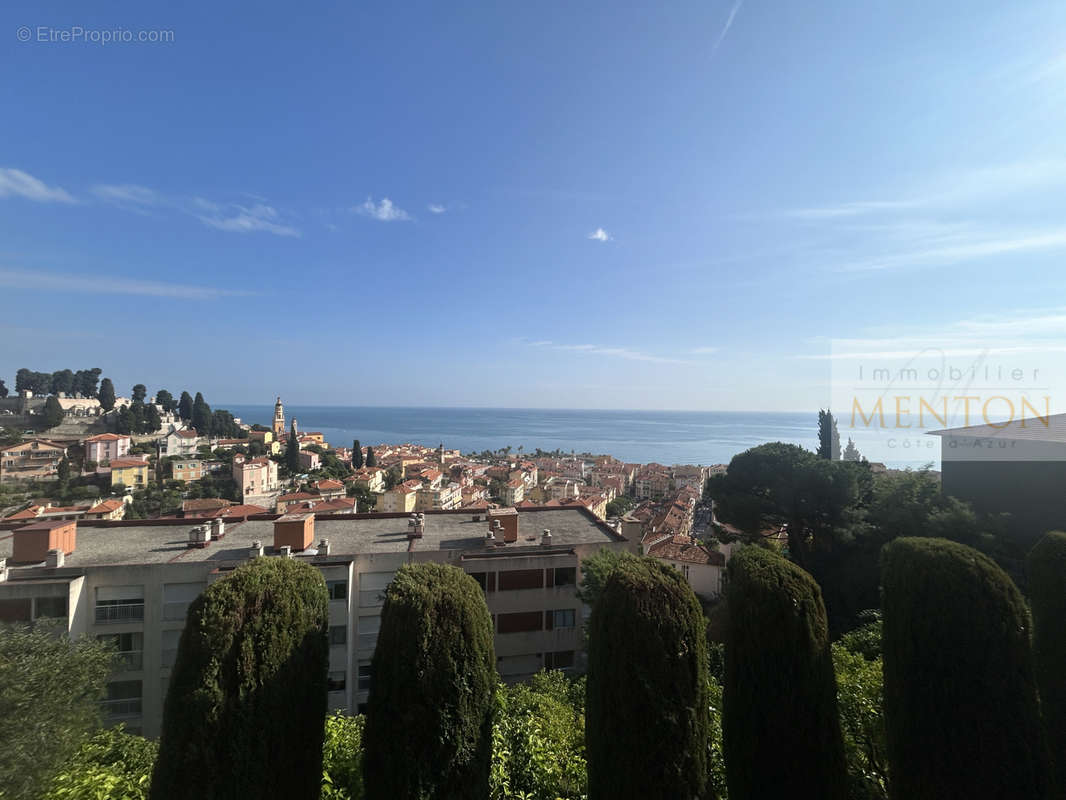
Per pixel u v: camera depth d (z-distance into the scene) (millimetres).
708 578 38844
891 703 6590
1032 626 7734
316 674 6871
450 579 7156
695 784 6223
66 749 10211
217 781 5930
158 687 21031
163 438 118812
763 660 6730
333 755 9859
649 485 132125
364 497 94562
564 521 32438
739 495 30156
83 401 132125
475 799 6414
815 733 6523
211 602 6547
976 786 5809
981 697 5969
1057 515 22281
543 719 12727
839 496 26766
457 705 6449
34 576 20594
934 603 6332
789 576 6969
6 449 92250
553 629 25047
